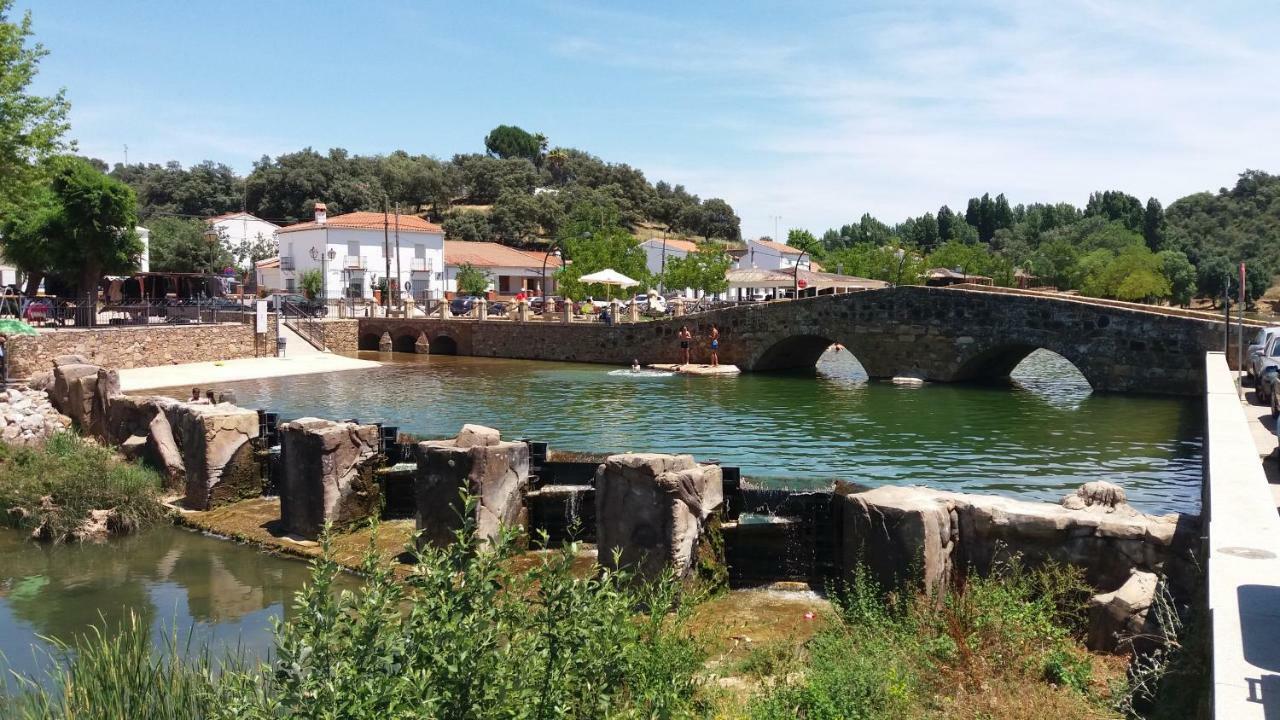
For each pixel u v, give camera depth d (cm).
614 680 657
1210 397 1788
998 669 825
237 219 9819
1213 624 612
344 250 8162
